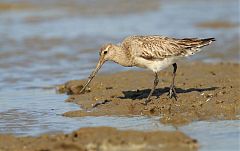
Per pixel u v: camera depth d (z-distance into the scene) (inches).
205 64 858.8
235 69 810.8
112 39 1092.5
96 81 730.2
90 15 1358.3
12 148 467.2
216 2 1546.5
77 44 1053.8
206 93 634.8
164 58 598.9
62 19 1306.6
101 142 458.6
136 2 1528.1
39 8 1411.2
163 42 597.0
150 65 602.2
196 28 1200.8
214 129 517.3
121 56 604.1
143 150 449.1
